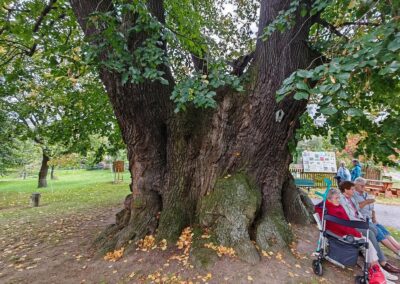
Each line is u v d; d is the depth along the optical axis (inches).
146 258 145.8
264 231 152.0
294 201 198.5
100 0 142.3
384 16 83.4
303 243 160.1
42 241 208.1
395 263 161.2
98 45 131.0
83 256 164.6
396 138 97.7
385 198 438.9
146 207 176.1
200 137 174.1
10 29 200.2
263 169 167.3
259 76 155.4
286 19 117.9
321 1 100.3
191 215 169.2
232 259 135.0
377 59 70.6
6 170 709.3
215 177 167.5
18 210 374.9
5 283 137.3
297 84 74.7
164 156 181.8
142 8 120.6
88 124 281.7
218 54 255.8
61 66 212.4
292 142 170.1
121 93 151.0
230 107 165.2
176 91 132.4
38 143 636.7
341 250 130.9
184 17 231.8
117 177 795.4
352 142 443.8
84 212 327.3
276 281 122.8
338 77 69.9
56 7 208.2
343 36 118.2
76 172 1254.9
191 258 138.6
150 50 128.3
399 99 99.7
